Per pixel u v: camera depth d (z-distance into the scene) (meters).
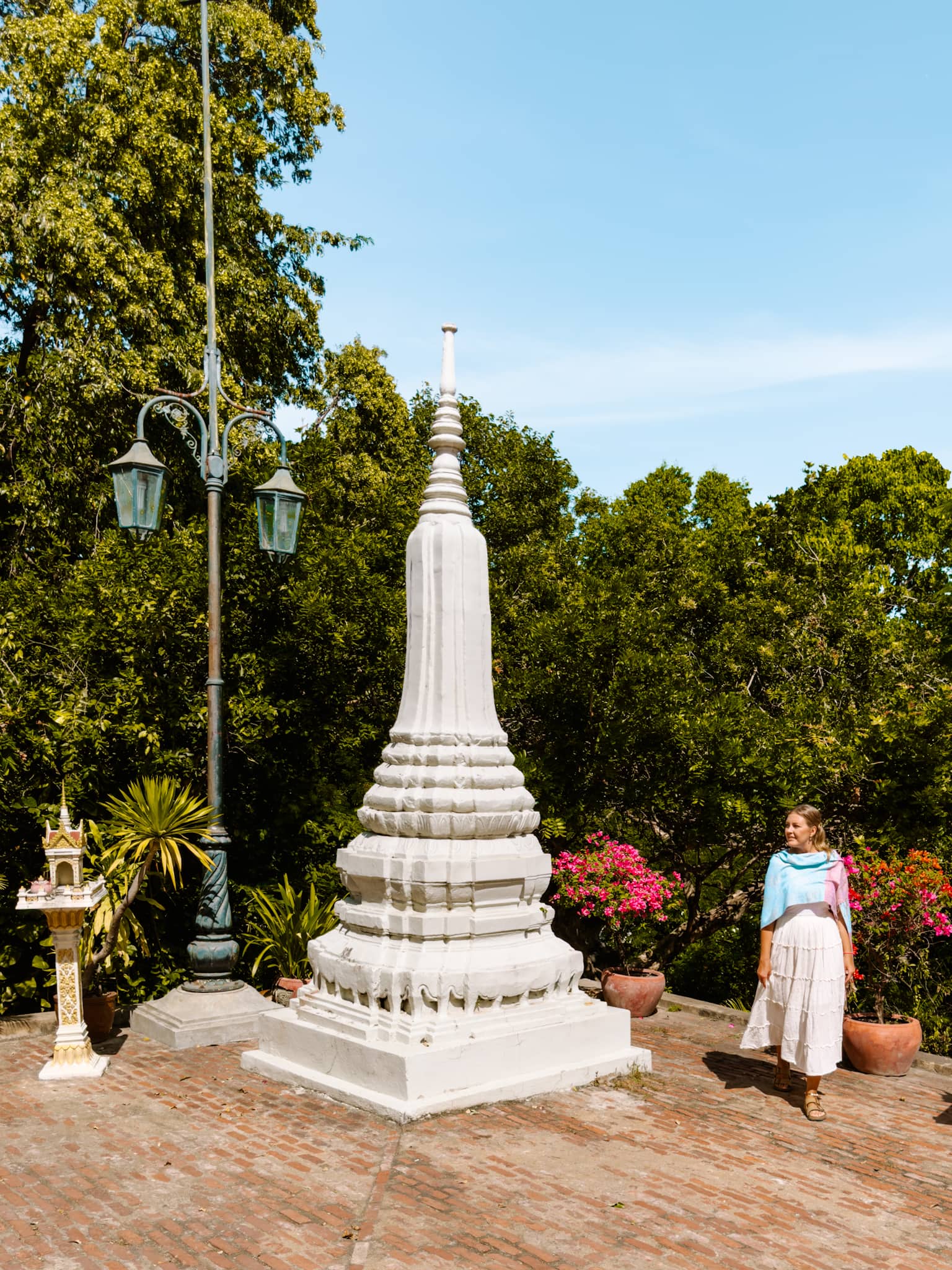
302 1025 6.84
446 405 7.72
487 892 6.83
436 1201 4.84
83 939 8.07
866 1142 5.76
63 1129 5.84
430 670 7.35
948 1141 5.81
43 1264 4.27
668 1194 4.97
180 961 10.05
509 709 12.55
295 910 9.62
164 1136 5.72
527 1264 4.25
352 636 11.33
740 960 14.12
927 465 27.05
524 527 20.41
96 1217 4.71
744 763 11.06
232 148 16.62
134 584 10.23
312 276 19.38
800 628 13.32
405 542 14.53
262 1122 5.94
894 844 10.24
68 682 10.07
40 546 15.97
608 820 12.99
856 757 10.49
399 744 7.33
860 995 8.52
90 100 15.42
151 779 8.47
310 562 11.59
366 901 7.09
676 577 14.80
